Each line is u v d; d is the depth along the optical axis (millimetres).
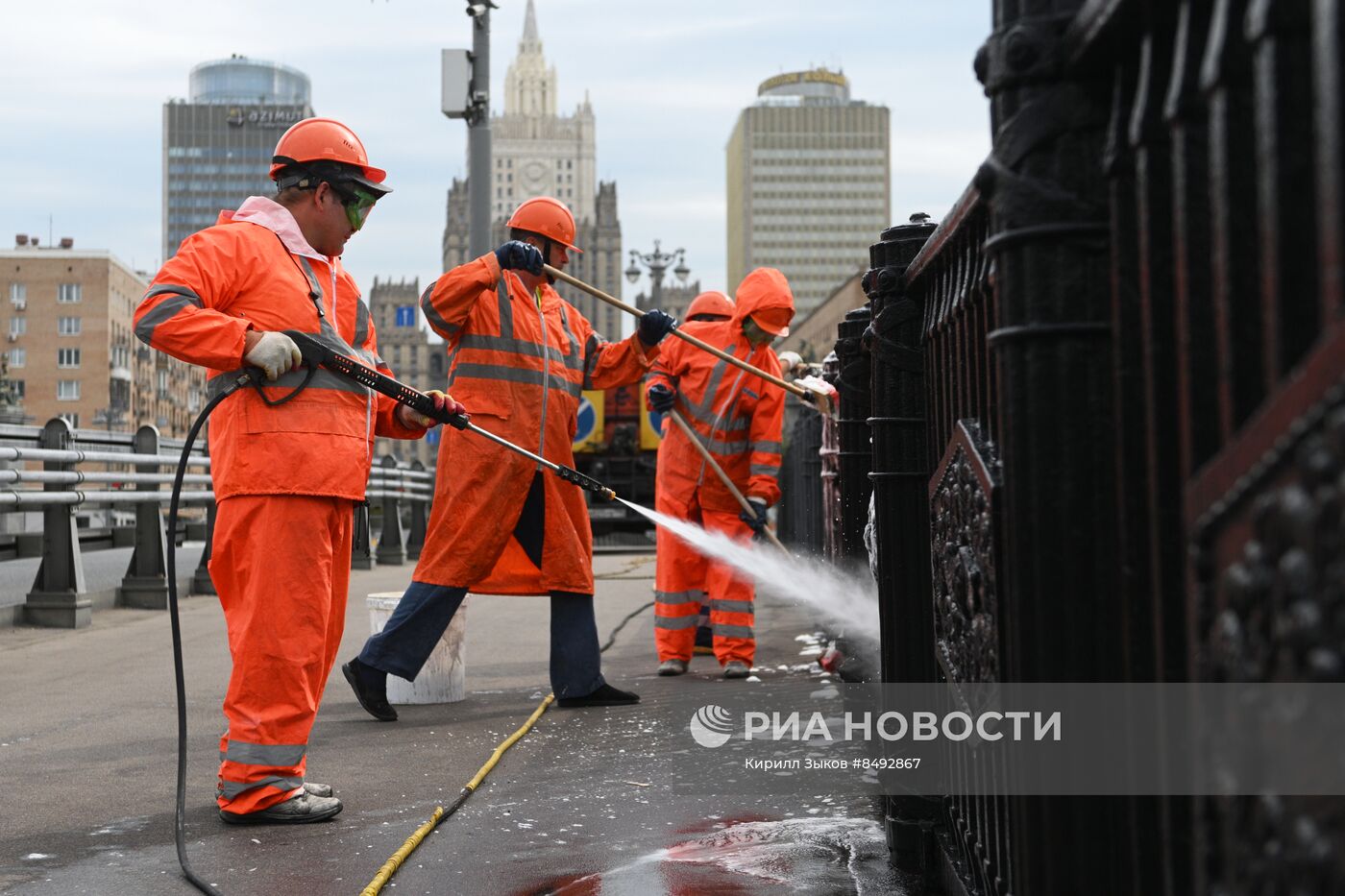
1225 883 1235
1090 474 1660
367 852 3258
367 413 3902
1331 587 979
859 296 65688
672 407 6781
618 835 3406
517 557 5637
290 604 3643
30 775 4203
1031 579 1691
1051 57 1663
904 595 3062
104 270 111750
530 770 4289
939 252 2643
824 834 3367
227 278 3686
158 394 123062
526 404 5566
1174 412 1432
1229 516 1180
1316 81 978
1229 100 1183
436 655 5828
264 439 3660
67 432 8875
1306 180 1051
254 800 3557
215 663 6926
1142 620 1563
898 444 3078
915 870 3027
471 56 12609
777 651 7637
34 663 6926
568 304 6055
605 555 19797
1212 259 1294
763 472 6703
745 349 6789
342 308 3998
